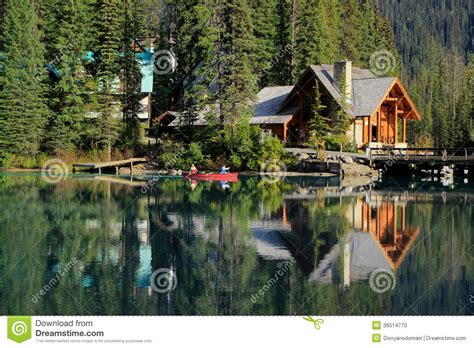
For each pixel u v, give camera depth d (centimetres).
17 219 2889
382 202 3488
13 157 6056
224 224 2739
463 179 5112
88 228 2648
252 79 5928
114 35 6331
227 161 5759
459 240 2394
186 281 1806
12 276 1862
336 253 2161
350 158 5356
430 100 11019
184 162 5856
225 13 5919
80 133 6331
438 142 8775
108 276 1861
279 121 6316
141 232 2553
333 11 9569
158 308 1569
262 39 7669
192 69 6900
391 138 6500
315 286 1753
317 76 6225
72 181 4791
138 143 6512
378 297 1661
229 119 5838
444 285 1775
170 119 6838
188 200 3578
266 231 2567
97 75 6400
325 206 3312
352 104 6194
